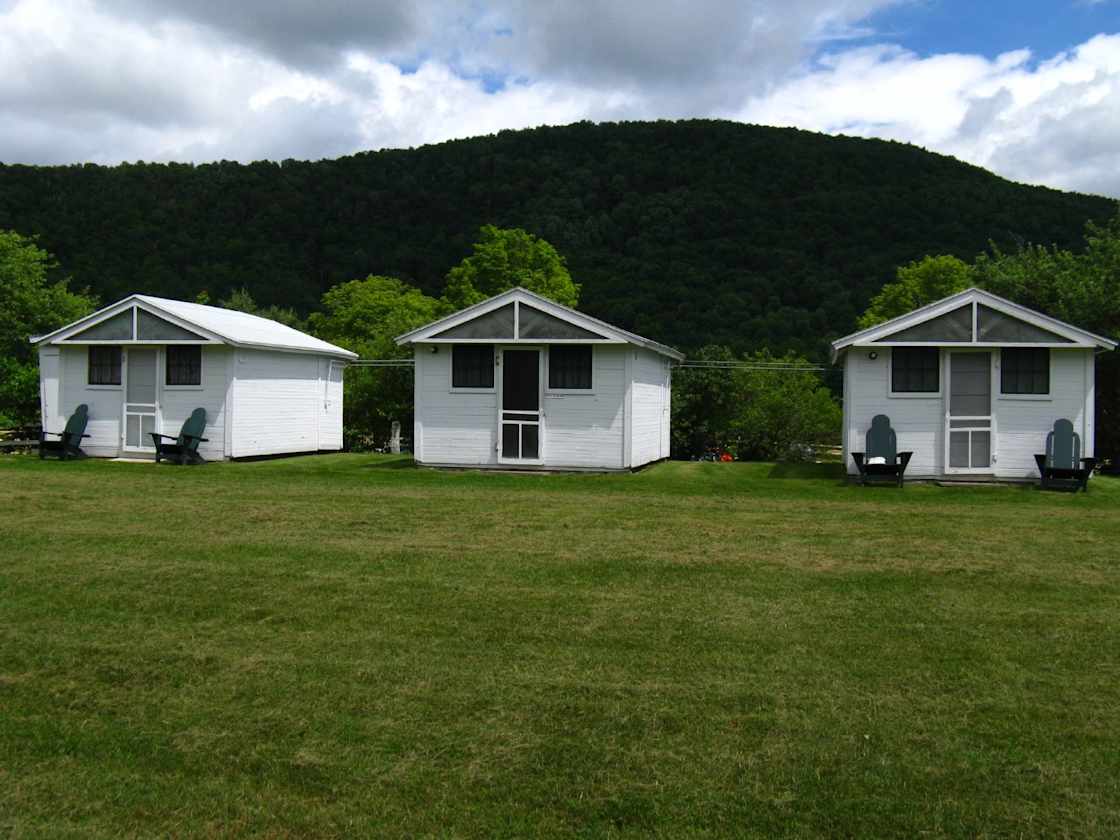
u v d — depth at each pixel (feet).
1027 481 54.03
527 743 15.51
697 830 12.97
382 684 17.99
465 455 60.23
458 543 31.65
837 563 28.91
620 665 19.11
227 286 167.73
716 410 89.20
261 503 41.04
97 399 67.15
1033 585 26.03
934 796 13.84
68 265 158.92
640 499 44.73
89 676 18.38
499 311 58.80
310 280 179.63
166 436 62.54
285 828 13.02
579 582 26.05
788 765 14.76
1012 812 13.41
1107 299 64.34
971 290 53.31
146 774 14.48
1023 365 54.29
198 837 12.79
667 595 24.68
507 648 20.12
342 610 22.94
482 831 12.94
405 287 159.53
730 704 17.08
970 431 54.65
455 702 17.15
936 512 40.98
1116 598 24.57
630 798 13.79
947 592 25.17
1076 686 18.02
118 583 25.30
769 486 51.72
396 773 14.51
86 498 42.14
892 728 16.08
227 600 23.71
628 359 58.44
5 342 92.07
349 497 43.68
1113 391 65.00
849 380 56.13
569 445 59.06
